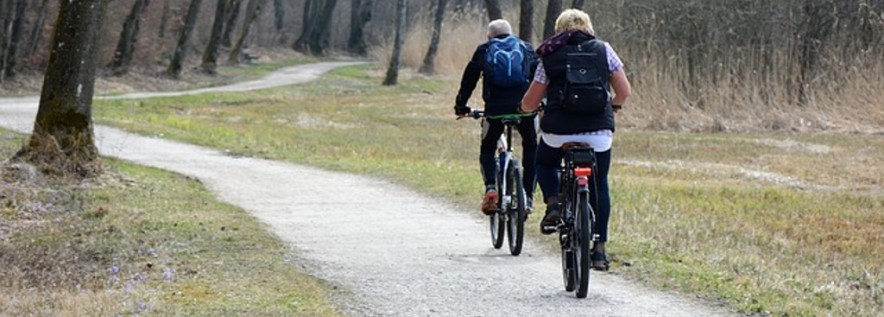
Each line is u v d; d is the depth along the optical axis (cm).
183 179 2998
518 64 1783
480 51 1808
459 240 2038
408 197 2673
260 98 7925
